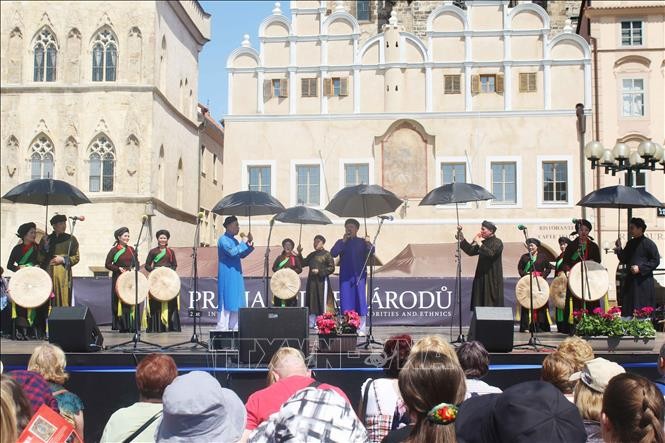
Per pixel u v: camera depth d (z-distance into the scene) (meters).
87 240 38.38
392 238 37.25
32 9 39.69
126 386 12.61
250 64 38.81
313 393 4.93
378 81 38.38
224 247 15.80
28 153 39.09
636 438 4.31
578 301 16.02
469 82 37.97
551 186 37.16
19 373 6.87
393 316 23.91
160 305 18.14
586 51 37.56
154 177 39.41
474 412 4.80
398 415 6.95
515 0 51.50
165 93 41.91
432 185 37.50
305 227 37.09
